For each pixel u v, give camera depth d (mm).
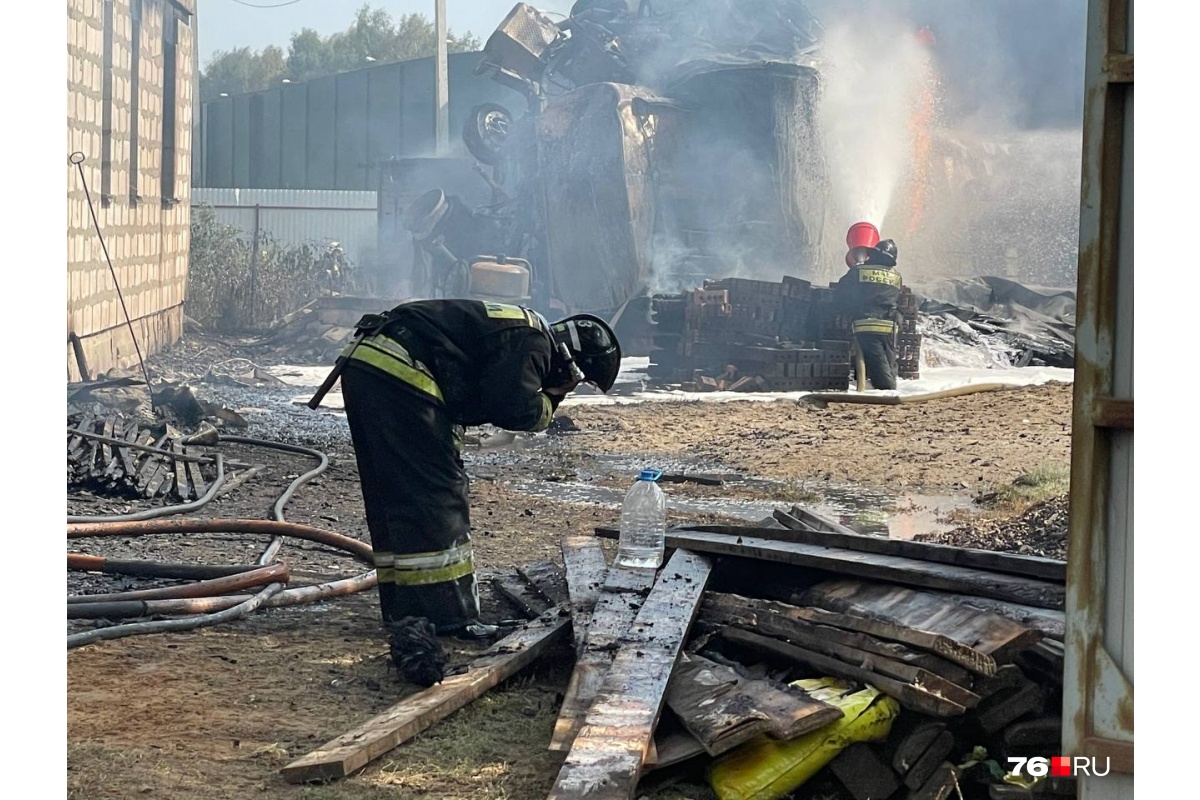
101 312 16172
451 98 46781
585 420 14539
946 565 4602
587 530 8094
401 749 3951
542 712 4324
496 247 25703
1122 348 3006
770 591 4992
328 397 16234
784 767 3479
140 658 4934
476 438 12625
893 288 17578
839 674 3789
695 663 4047
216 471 9648
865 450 12453
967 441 13055
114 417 11172
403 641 4633
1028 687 3658
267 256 30203
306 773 3676
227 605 5680
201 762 3840
